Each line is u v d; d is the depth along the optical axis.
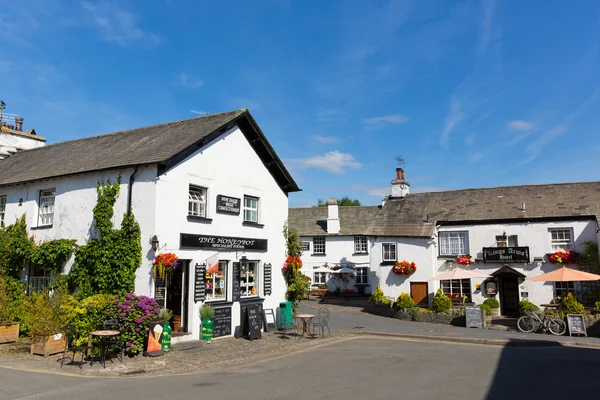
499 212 24.88
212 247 14.79
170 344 12.72
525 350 13.65
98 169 13.99
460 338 15.87
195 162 14.50
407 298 22.39
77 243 14.40
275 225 17.97
